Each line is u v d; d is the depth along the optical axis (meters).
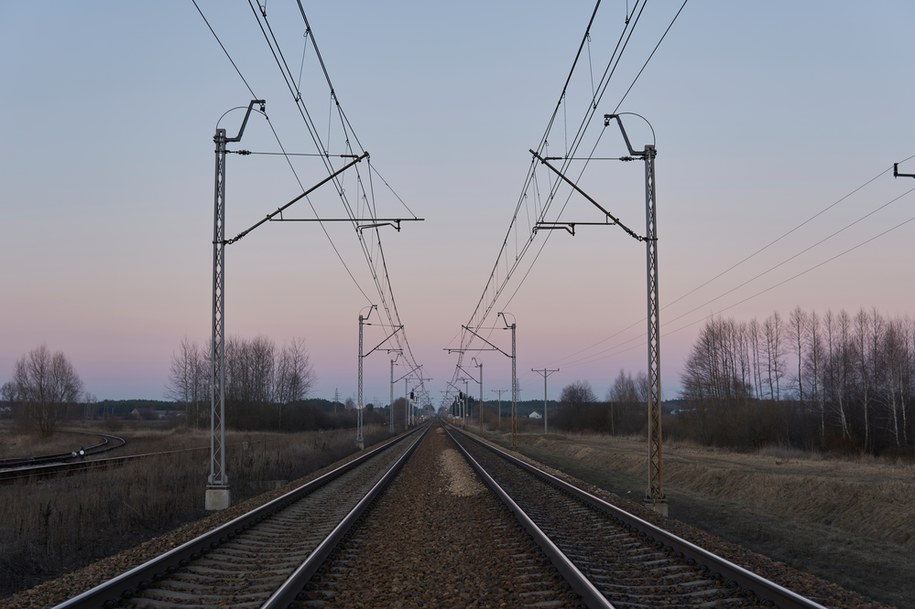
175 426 105.88
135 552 13.93
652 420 22.78
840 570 16.19
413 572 11.77
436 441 71.38
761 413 63.97
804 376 69.50
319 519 18.75
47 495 20.62
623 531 16.61
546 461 50.78
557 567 11.69
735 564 11.73
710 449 61.28
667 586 10.87
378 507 20.84
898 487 23.00
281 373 110.00
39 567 13.45
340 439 70.94
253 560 13.10
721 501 28.20
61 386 82.12
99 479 25.27
